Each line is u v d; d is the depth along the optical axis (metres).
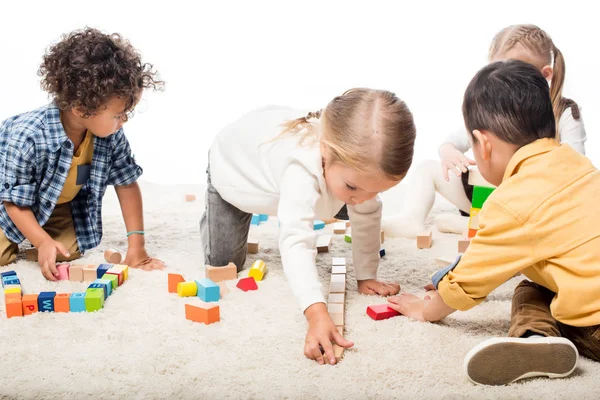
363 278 1.56
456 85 3.67
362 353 1.22
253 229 2.07
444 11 4.35
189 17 4.29
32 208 1.70
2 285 1.54
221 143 1.67
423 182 2.02
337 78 3.75
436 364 1.17
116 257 1.73
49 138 1.64
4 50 3.68
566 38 3.81
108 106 1.57
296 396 1.07
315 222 2.09
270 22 4.37
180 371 1.15
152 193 2.49
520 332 1.18
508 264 1.18
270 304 1.46
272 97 3.57
